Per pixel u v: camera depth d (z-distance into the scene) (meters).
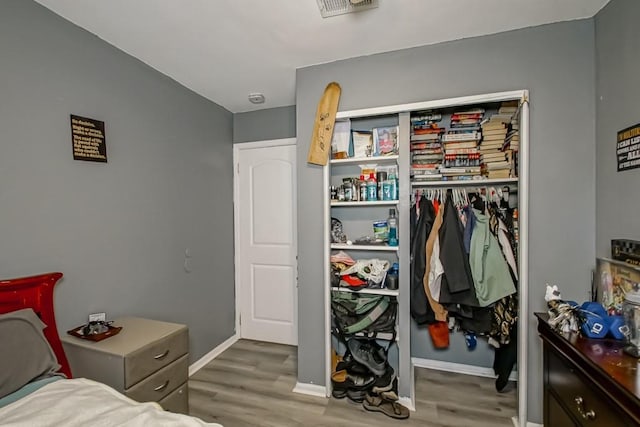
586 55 1.66
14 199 1.40
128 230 1.99
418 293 2.12
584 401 1.12
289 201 3.01
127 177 1.98
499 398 2.11
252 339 3.14
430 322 2.19
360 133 2.22
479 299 1.98
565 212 1.70
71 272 1.64
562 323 1.31
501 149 2.06
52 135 1.56
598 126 1.62
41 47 1.51
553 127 1.71
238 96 2.74
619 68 1.45
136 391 1.45
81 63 1.70
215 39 1.84
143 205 2.10
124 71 1.96
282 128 3.00
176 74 2.30
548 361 1.42
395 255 2.34
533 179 1.75
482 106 2.14
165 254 2.29
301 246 2.22
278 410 2.00
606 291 1.47
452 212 2.07
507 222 2.09
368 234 2.44
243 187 3.13
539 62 1.73
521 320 1.76
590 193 1.66
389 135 2.14
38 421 0.93
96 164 1.78
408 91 1.96
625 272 1.33
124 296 1.95
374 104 2.03
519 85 1.76
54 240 1.56
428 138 2.23
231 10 1.57
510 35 1.77
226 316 3.02
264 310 3.12
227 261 3.04
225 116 3.03
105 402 1.06
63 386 1.16
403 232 2.01
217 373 2.50
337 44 1.91
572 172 1.69
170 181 2.34
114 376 1.42
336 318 2.13
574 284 1.69
